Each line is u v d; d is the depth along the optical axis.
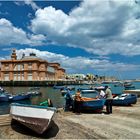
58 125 11.89
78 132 10.54
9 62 122.44
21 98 40.03
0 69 125.25
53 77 148.38
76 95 16.80
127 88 85.06
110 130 11.02
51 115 9.62
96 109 16.77
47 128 9.85
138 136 9.97
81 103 16.56
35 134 10.14
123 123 12.73
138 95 31.48
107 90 16.53
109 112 16.41
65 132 10.48
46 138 9.57
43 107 9.98
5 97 37.09
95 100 16.73
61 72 166.88
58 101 38.56
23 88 93.12
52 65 153.88
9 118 12.93
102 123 12.71
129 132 10.67
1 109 29.75
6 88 92.69
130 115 15.57
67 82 130.50
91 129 11.19
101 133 10.44
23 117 10.59
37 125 9.95
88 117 14.77
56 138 9.55
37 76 119.06
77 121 13.29
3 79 122.62
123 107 20.42
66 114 16.02
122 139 9.48
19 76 120.38
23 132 10.41
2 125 11.30
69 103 17.89
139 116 15.10
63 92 52.97
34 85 108.00
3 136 9.65
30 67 118.44
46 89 84.62
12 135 9.84
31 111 10.31
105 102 17.30
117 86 100.56
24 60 119.06
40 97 48.34
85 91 31.27
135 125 12.20
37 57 132.12
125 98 21.22
